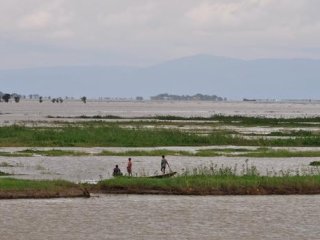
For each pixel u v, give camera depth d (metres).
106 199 121.38
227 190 128.12
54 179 140.75
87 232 95.44
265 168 173.50
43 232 95.00
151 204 116.88
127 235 94.19
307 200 122.44
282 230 98.31
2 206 112.56
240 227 99.81
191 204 117.25
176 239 92.31
